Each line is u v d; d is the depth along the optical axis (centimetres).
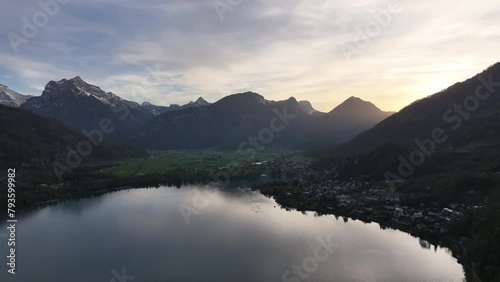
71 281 11506
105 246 14438
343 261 12756
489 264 10862
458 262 12450
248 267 12375
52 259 13175
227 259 13075
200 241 14950
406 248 13888
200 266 12494
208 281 11400
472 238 12656
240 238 15288
